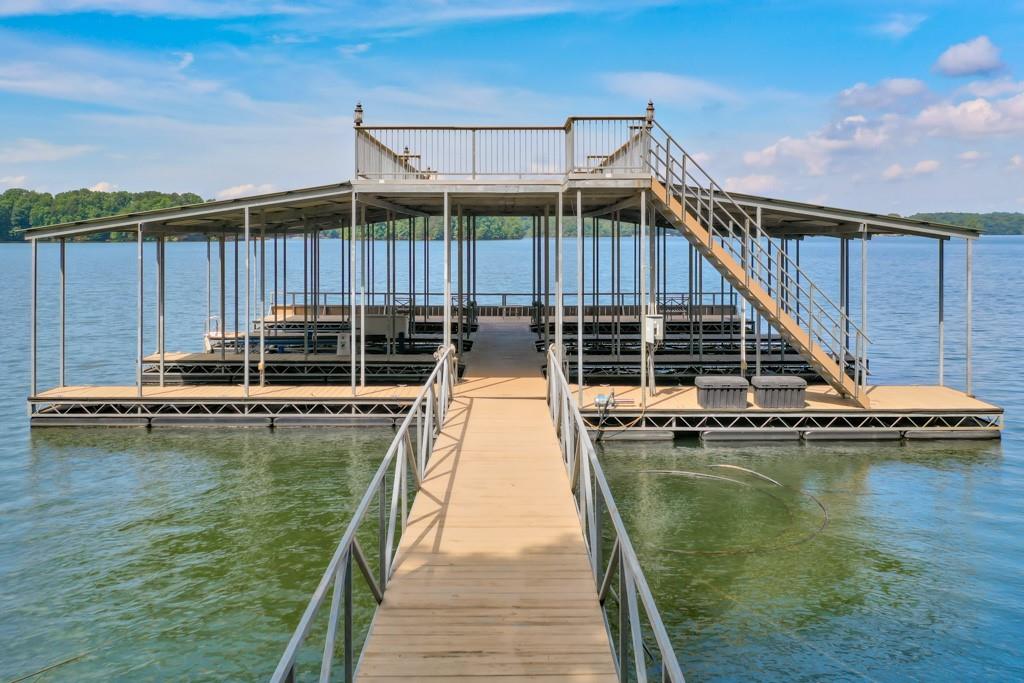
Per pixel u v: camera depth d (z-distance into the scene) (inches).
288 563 397.1
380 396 665.0
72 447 605.0
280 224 996.6
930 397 669.3
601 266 3639.3
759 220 657.0
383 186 650.8
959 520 454.6
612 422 629.0
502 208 866.8
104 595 364.5
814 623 336.5
